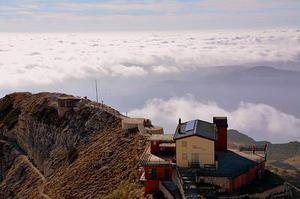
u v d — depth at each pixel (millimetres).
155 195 74438
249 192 69062
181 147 74750
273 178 76625
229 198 67062
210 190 68250
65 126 143125
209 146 73625
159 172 76312
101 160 107875
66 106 149125
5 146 172375
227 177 69188
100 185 97812
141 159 80625
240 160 76875
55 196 106062
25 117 166750
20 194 136500
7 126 178250
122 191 85938
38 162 150125
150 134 109812
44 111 159250
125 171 97250
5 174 161250
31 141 159625
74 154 126188
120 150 108312
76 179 106812
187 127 79750
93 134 129750
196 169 72688
